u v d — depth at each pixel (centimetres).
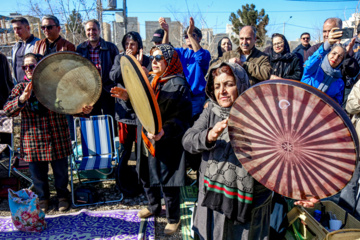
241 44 323
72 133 517
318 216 258
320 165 135
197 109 374
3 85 442
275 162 146
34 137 299
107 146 402
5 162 398
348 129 121
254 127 147
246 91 142
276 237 234
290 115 134
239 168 164
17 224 288
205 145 166
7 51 1027
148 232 286
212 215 179
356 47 457
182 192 349
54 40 445
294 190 147
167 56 242
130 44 381
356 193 279
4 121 362
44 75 260
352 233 216
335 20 343
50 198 359
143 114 213
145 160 270
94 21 443
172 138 242
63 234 285
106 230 291
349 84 455
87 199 341
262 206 173
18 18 474
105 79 454
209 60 379
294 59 388
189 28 373
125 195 356
